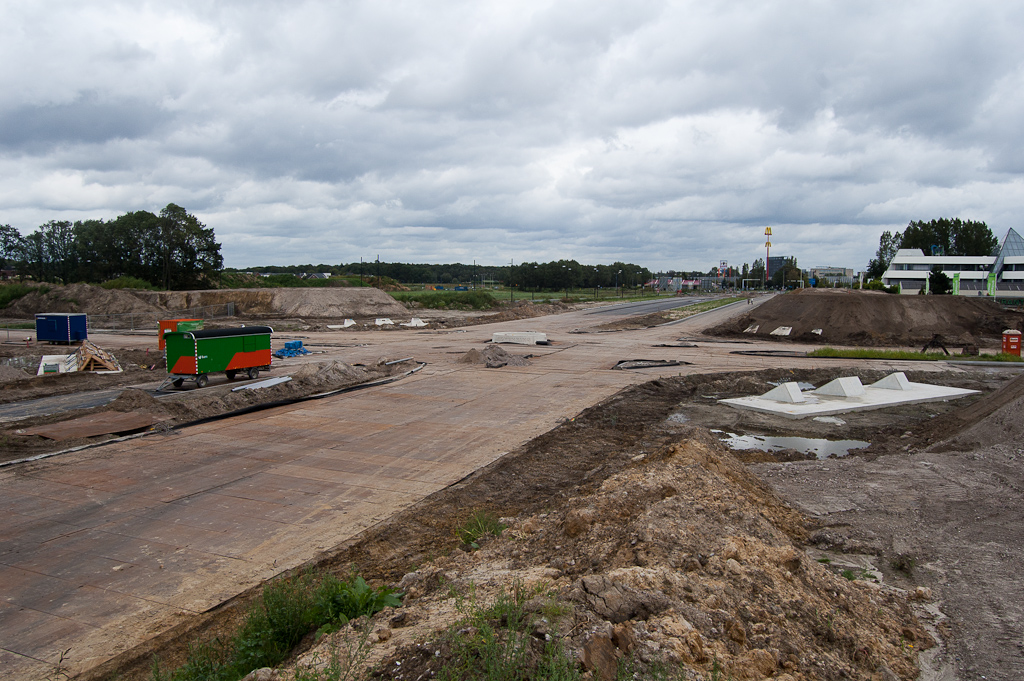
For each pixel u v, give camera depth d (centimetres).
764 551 677
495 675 449
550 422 1748
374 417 1794
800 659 532
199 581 820
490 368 2755
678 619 534
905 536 884
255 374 2431
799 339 4003
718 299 11606
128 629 709
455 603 617
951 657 584
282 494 1155
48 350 3438
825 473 1204
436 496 1148
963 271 9631
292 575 814
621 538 712
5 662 645
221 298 6825
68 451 1402
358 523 1020
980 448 1362
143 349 3494
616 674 467
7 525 1003
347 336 4372
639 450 1401
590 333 4562
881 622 626
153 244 8975
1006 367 2866
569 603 552
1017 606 678
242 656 603
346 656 530
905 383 2314
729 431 1717
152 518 1034
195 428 1650
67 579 825
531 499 1139
